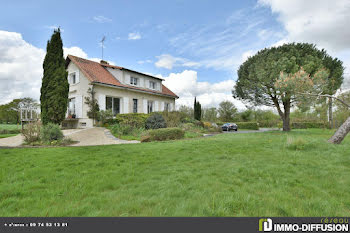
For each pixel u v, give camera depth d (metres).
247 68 15.23
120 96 16.25
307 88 9.16
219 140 8.51
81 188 2.66
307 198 2.30
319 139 7.78
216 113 37.56
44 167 3.84
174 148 6.26
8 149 6.11
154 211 1.94
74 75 16.19
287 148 6.10
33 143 8.37
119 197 2.32
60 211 1.92
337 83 12.82
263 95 14.56
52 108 9.79
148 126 12.93
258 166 3.89
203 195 2.34
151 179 3.10
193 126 16.66
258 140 8.38
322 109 16.70
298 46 13.94
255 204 2.09
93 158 4.74
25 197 2.34
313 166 3.89
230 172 3.45
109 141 9.29
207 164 4.08
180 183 2.81
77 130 12.25
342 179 3.07
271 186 2.71
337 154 5.08
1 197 2.34
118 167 3.86
